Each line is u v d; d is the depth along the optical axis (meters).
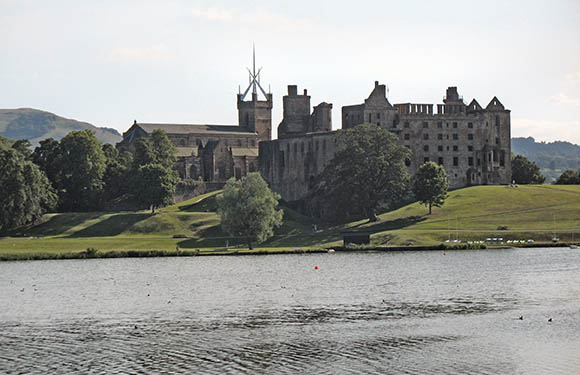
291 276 142.12
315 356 81.56
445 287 125.25
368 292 121.62
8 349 86.31
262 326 96.31
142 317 103.75
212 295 121.56
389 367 77.19
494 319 97.75
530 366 76.81
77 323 100.25
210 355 82.69
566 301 110.31
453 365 77.44
